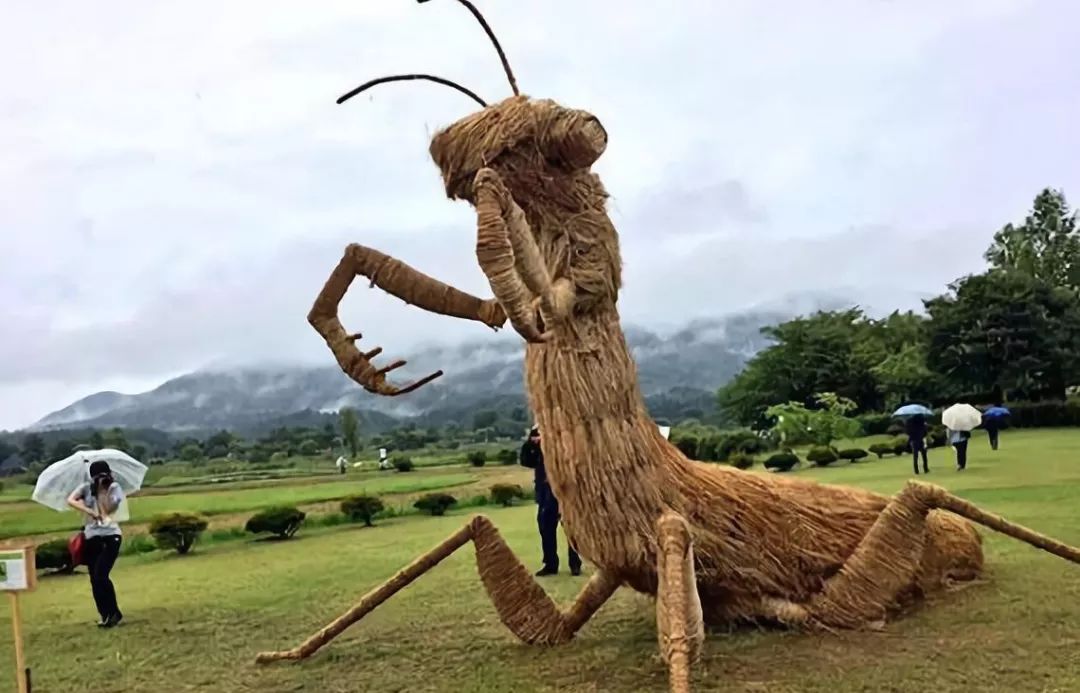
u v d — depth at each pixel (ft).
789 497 17.98
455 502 56.90
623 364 15.94
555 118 14.98
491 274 12.35
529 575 18.51
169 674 18.88
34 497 28.68
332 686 16.97
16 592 16.65
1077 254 169.58
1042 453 69.92
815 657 16.17
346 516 50.26
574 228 15.29
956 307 146.72
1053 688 14.24
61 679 19.12
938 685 14.57
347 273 15.85
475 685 16.28
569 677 16.33
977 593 19.92
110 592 25.05
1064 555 16.71
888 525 17.43
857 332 173.88
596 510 15.70
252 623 23.63
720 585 17.29
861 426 120.47
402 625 21.42
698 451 96.53
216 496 79.41
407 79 16.05
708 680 15.37
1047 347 140.67
